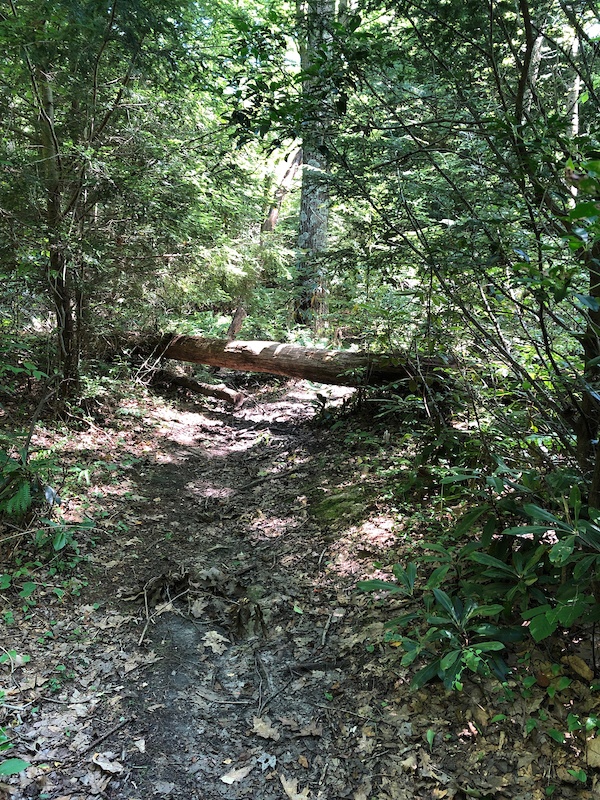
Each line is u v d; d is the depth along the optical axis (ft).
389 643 9.96
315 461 19.33
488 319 10.56
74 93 15.37
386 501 14.75
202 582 12.65
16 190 15.43
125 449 19.48
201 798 7.75
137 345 27.14
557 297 6.24
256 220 30.04
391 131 10.97
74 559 12.81
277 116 9.19
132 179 17.30
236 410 27.22
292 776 8.03
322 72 9.14
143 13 13.14
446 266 9.32
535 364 10.93
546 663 8.54
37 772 7.91
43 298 19.16
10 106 16.01
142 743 8.57
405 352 15.67
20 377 20.95
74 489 15.64
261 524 15.65
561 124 7.22
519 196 8.29
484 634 8.38
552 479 8.76
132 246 19.03
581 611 7.09
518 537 10.27
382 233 10.61
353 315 22.98
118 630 11.06
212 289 26.81
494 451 11.39
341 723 8.79
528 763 7.41
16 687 9.29
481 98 9.79
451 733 8.13
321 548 13.80
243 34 9.65
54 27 13.21
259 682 9.87
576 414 9.47
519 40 10.26
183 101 18.99
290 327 32.78
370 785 7.71
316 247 32.78
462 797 7.27
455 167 10.43
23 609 11.07
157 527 15.15
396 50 10.32
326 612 11.46
